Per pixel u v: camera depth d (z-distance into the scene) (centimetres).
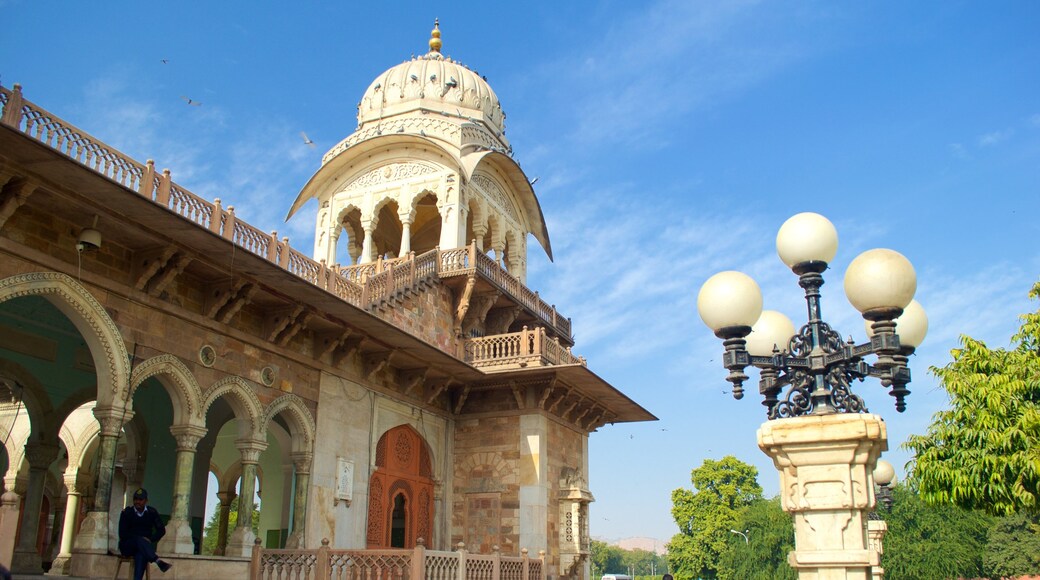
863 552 582
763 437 631
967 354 1370
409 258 2306
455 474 2388
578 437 2678
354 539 1939
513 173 2977
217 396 1617
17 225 1283
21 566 1639
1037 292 1380
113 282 1431
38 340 1714
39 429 1727
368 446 2034
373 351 2047
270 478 2459
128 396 1424
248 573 1580
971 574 4484
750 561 6038
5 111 1170
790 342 712
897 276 656
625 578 6072
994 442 1236
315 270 1784
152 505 1892
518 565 1717
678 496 7838
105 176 1227
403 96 2975
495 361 2350
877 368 692
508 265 3017
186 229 1402
